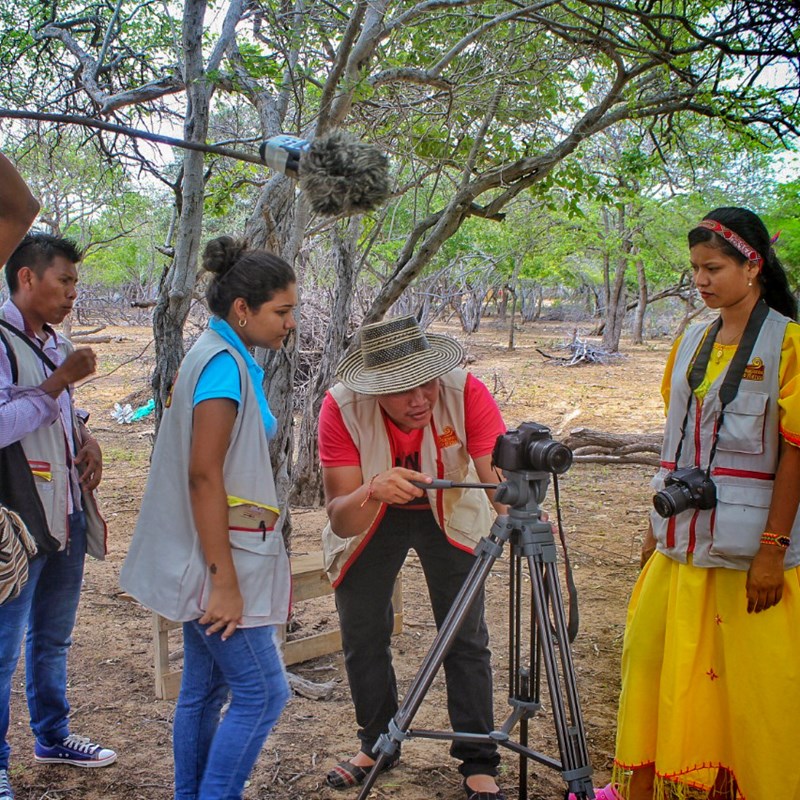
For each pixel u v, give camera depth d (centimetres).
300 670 393
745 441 247
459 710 286
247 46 386
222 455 227
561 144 467
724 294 251
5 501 265
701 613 253
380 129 475
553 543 235
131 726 341
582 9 475
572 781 228
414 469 279
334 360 704
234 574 229
